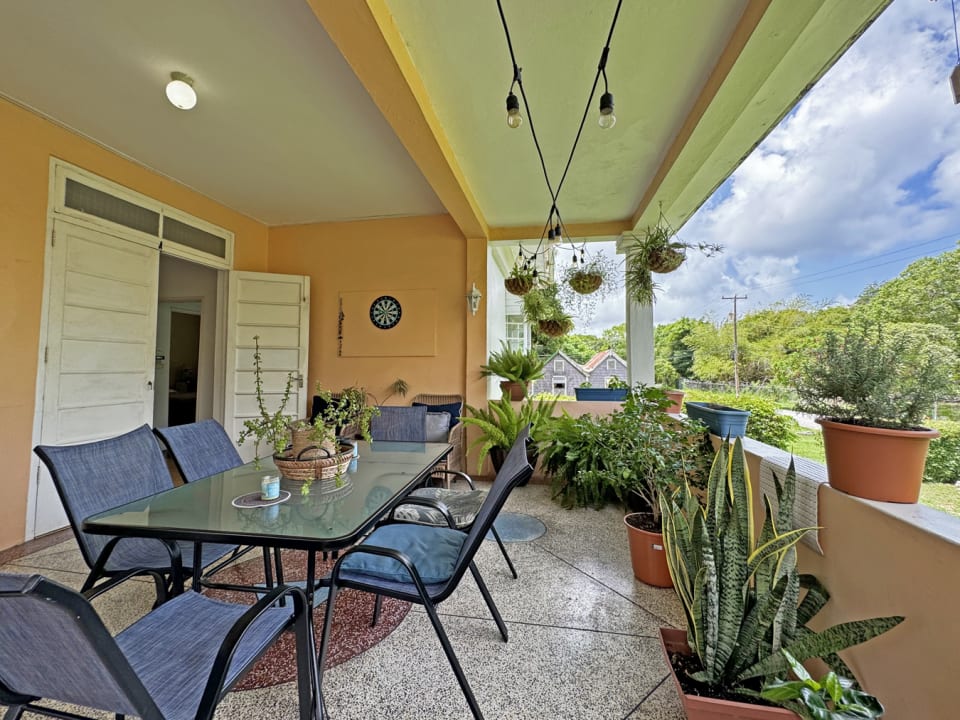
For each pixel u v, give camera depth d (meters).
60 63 2.22
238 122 2.74
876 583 1.08
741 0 1.70
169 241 3.63
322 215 4.50
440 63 2.05
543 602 1.94
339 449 2.10
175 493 1.68
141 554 1.62
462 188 3.14
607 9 1.74
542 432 3.56
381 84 1.98
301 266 4.73
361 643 1.65
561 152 2.88
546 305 3.75
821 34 1.66
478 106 2.39
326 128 2.81
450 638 1.68
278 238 4.79
